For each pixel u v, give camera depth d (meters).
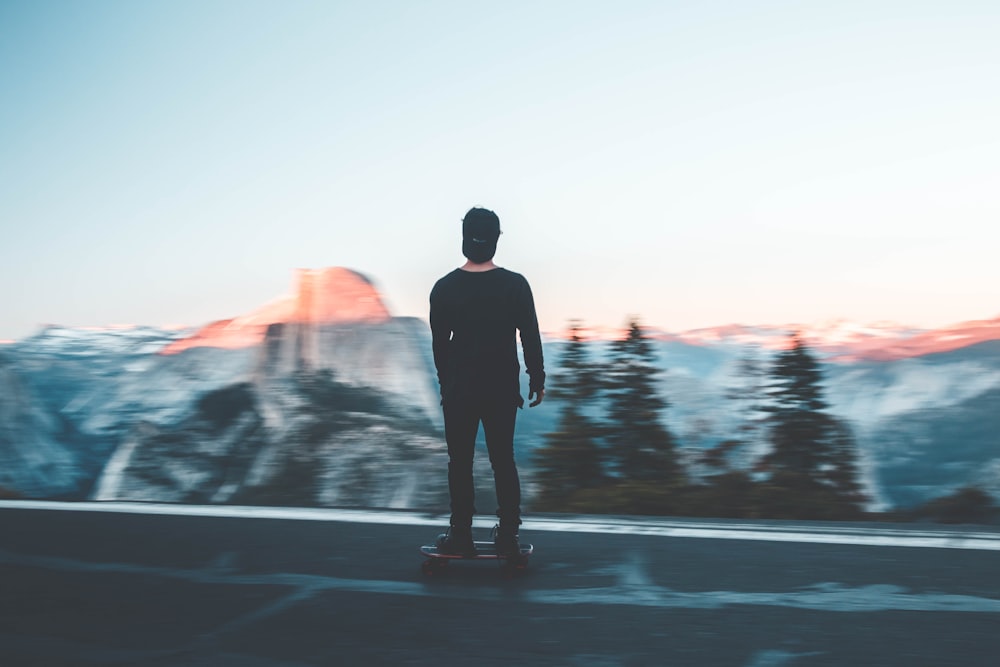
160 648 2.80
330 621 3.07
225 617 3.15
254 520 5.06
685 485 6.51
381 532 4.69
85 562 4.06
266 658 2.68
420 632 2.92
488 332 3.71
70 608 3.29
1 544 4.46
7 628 3.04
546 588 3.48
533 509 6.45
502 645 2.76
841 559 3.90
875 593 3.32
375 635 2.90
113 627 3.04
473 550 3.69
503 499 3.70
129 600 3.40
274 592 3.48
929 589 3.37
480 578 3.68
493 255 3.84
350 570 3.85
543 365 3.78
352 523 4.93
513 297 3.73
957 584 3.44
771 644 2.72
